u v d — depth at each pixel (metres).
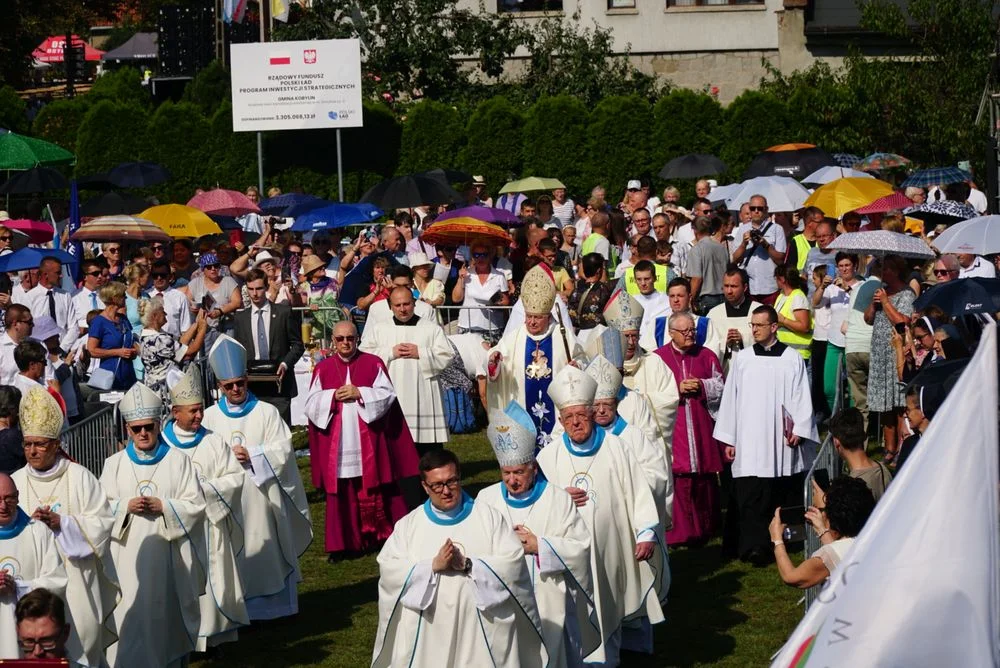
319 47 30.73
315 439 14.80
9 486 9.23
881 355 16.70
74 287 22.86
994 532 5.63
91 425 14.63
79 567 10.07
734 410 14.00
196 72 42.66
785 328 17.88
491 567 8.84
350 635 12.41
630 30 38.19
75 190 25.94
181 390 11.95
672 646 11.86
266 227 24.75
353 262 21.91
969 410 5.68
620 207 28.02
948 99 31.08
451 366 14.83
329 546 14.76
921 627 5.66
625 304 13.89
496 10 38.75
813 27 37.03
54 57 67.75
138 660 10.84
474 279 20.12
